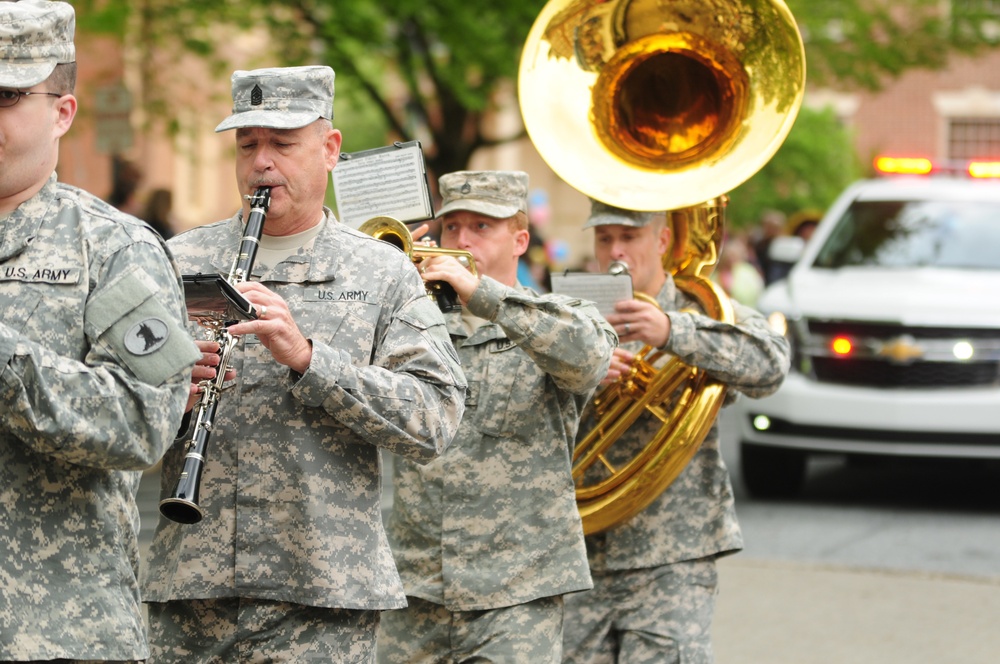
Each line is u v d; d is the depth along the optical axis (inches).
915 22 1159.6
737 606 531.8
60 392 205.0
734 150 388.8
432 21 1023.0
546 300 310.2
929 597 546.0
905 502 728.3
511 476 320.2
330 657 257.8
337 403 249.6
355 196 325.1
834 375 700.7
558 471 322.3
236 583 255.9
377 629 267.0
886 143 2358.5
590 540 362.3
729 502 367.2
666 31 393.1
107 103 923.4
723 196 388.2
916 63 1166.3
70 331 213.6
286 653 256.8
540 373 323.6
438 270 307.4
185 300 238.7
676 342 359.9
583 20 393.1
